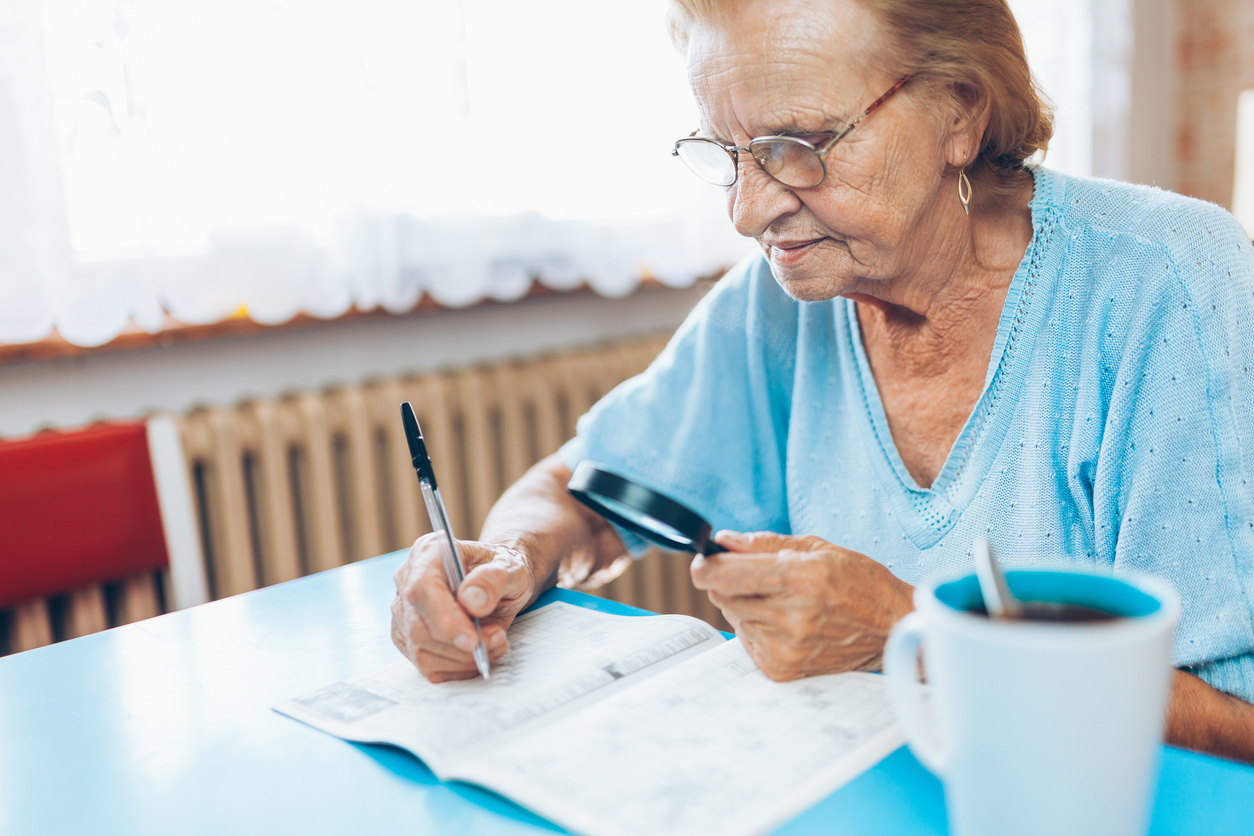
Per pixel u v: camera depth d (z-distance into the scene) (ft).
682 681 2.06
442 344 6.23
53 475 4.17
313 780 1.83
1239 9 10.05
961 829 1.33
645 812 1.60
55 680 2.33
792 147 2.43
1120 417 2.53
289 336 5.61
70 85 4.44
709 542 2.17
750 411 3.43
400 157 5.41
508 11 5.71
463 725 1.94
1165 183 10.89
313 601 2.78
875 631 2.10
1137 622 1.21
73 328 4.60
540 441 6.19
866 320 3.10
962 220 2.74
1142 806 1.27
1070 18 8.64
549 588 2.86
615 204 6.29
